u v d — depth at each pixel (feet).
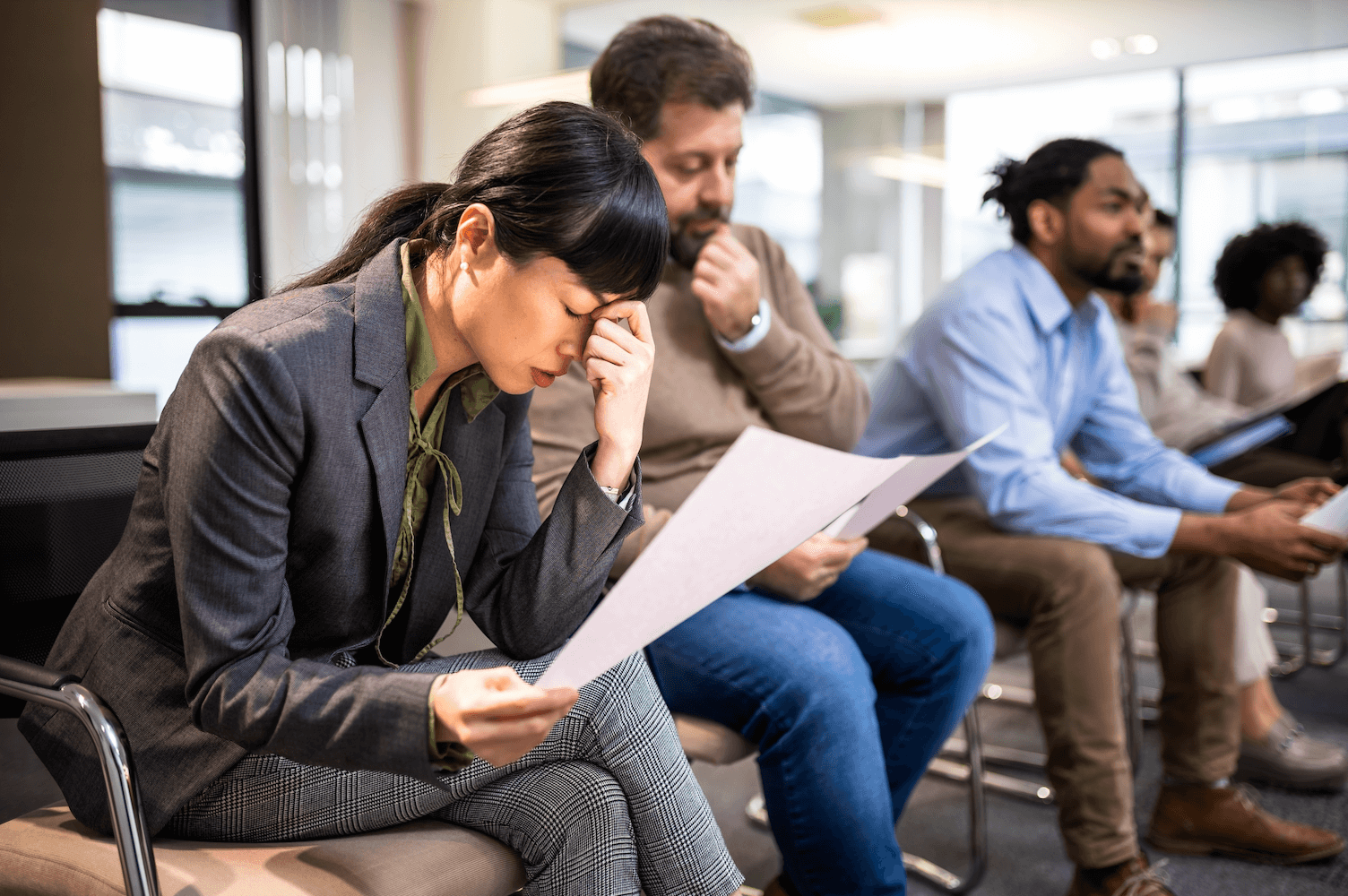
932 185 16.35
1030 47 15.52
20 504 3.54
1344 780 6.97
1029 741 7.70
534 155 2.69
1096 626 5.19
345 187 16.57
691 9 16.20
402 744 2.41
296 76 16.17
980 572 5.55
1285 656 9.94
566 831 2.91
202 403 2.53
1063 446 6.90
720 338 4.90
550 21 17.02
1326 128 14.60
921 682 4.73
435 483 3.26
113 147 15.16
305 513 2.73
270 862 2.75
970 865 5.87
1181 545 5.40
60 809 3.14
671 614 2.63
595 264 2.72
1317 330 14.61
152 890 2.53
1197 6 14.61
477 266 2.77
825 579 4.41
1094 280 6.43
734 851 5.96
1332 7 14.17
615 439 3.17
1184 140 15.24
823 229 16.96
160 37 15.43
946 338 6.02
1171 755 6.18
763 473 2.84
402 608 3.27
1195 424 9.90
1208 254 15.15
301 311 2.72
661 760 3.08
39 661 3.56
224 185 16.15
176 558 2.54
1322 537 5.14
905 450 6.46
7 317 9.81
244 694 2.51
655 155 4.80
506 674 2.43
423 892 2.69
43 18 9.67
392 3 16.80
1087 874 5.16
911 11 15.69
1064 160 6.31
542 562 3.18
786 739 3.98
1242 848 5.98
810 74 16.67
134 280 15.48
